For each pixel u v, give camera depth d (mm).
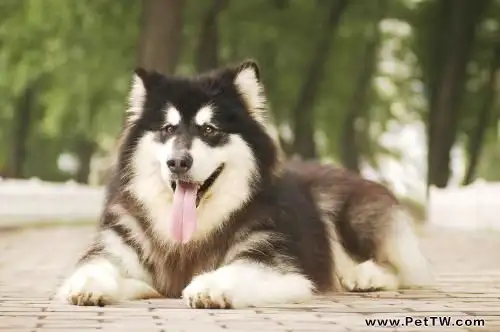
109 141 40938
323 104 35719
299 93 31922
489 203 22312
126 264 7043
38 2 26812
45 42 28766
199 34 28078
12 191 23984
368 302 6820
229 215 7016
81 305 6434
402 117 44000
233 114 7082
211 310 6176
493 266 11266
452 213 24500
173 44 23125
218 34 28797
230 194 7000
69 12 27031
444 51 32219
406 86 39719
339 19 31500
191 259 7062
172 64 23125
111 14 27578
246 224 7016
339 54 34438
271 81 31812
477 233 20484
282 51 31312
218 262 7035
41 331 5184
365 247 8188
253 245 6934
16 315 5938
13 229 20031
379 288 7898
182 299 6832
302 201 7734
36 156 45438
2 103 37562
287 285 6637
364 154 39094
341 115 35844
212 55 27750
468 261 12172
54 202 25391
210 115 6957
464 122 35156
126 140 7223
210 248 7039
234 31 30156
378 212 8234
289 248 7004
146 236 7074
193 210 6820
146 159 7008
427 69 33312
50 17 27250
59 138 41875
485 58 33250
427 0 32875
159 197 6969
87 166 42281
